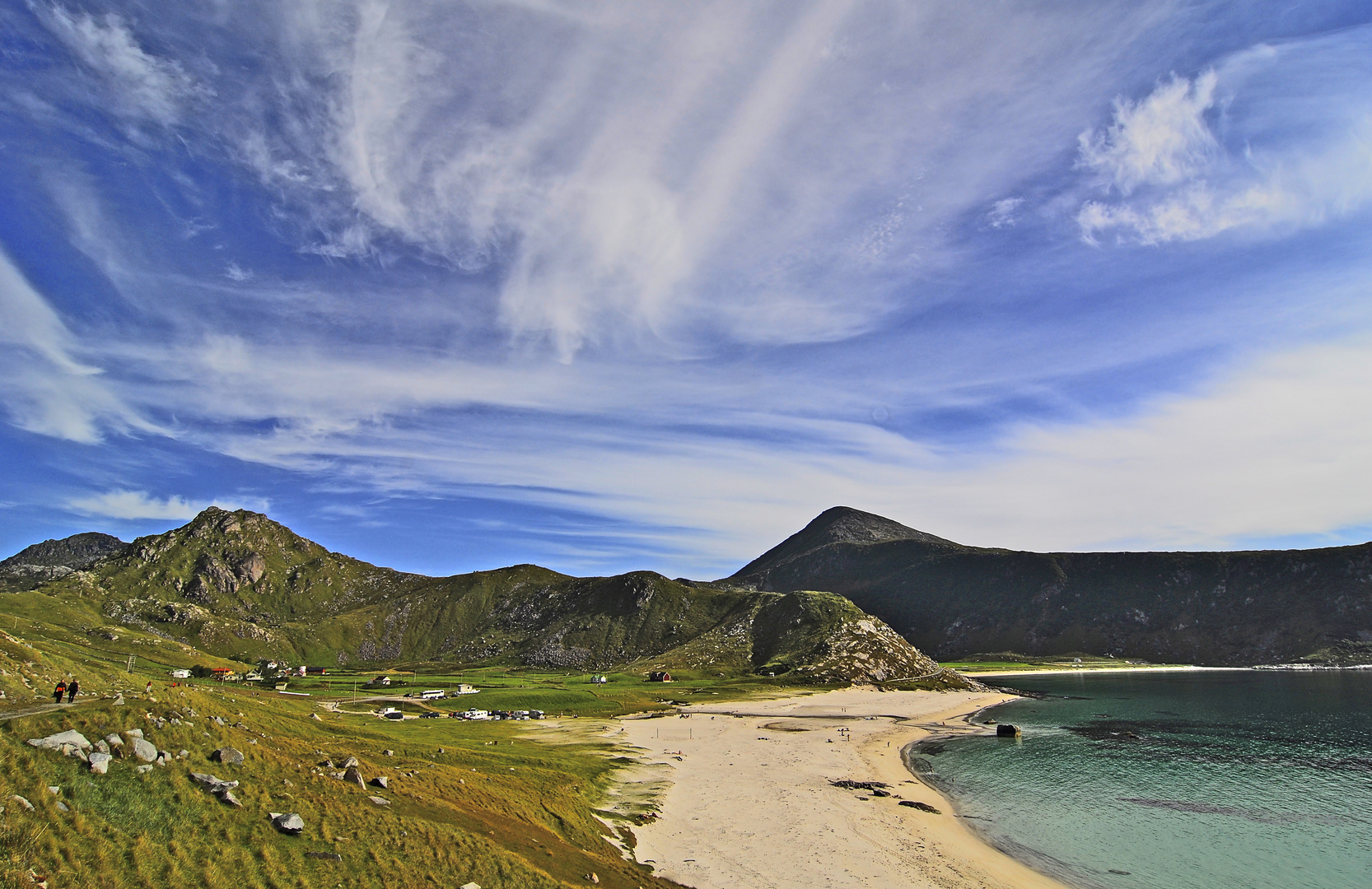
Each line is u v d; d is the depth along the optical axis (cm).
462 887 3133
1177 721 13862
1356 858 5512
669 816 5962
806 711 15738
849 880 4647
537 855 3897
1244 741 11350
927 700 18238
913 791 7681
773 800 6831
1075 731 12625
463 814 4159
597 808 5888
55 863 2181
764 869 4747
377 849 3206
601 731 11538
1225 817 6681
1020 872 5100
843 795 7256
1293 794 7644
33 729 2853
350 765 4069
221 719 4103
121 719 3219
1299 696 17975
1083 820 6575
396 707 13838
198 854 2630
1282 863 5375
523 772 6306
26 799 2380
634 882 4109
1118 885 4903
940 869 5016
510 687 18675
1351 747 10656
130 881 2305
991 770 9025
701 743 10606
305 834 3097
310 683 18700
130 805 2672
